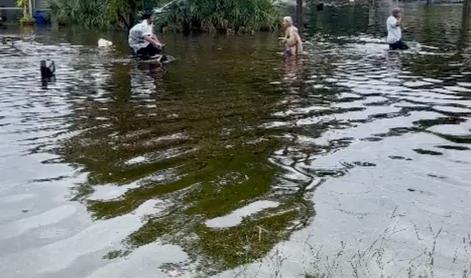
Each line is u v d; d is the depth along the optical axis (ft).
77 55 54.60
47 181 19.03
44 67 41.14
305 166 20.85
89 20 88.79
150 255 13.82
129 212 16.46
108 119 28.07
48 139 24.23
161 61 50.39
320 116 28.84
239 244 14.40
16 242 14.60
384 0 163.12
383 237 14.87
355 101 32.63
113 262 13.50
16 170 20.15
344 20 104.06
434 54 55.36
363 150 22.91
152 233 15.08
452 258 13.76
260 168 20.53
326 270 13.04
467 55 54.44
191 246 14.30
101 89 36.58
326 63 49.47
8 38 71.31
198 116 28.78
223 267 13.20
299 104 31.76
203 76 41.88
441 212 16.63
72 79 40.57
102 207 16.84
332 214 16.38
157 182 19.01
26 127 26.27
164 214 16.33
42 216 16.20
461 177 19.70
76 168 20.43
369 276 12.82
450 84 38.52
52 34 77.20
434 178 19.60
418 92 35.50
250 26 80.59
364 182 19.16
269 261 13.47
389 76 42.06
